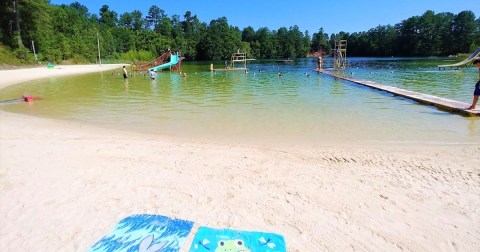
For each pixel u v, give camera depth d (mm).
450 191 5094
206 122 10555
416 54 102812
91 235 3891
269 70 44438
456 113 11391
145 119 11094
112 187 5230
